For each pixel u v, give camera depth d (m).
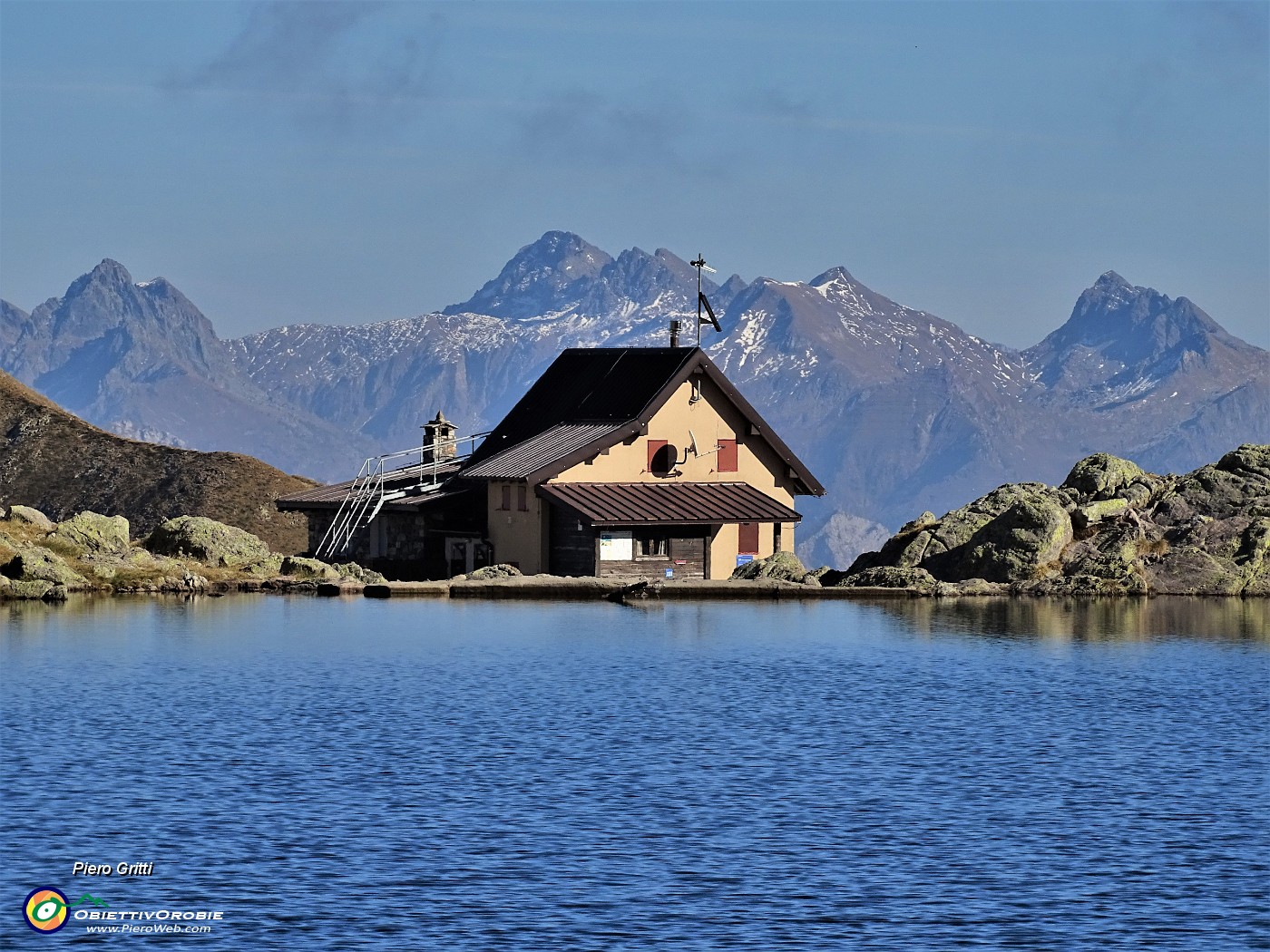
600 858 63.88
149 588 161.62
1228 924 56.97
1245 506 174.12
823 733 89.31
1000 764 81.25
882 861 63.81
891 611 153.38
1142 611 153.12
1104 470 178.50
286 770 78.06
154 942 54.75
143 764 78.88
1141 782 77.19
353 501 186.62
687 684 106.62
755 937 55.53
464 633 132.25
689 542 175.38
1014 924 56.91
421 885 60.31
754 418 183.12
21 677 105.31
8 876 61.09
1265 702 100.94
